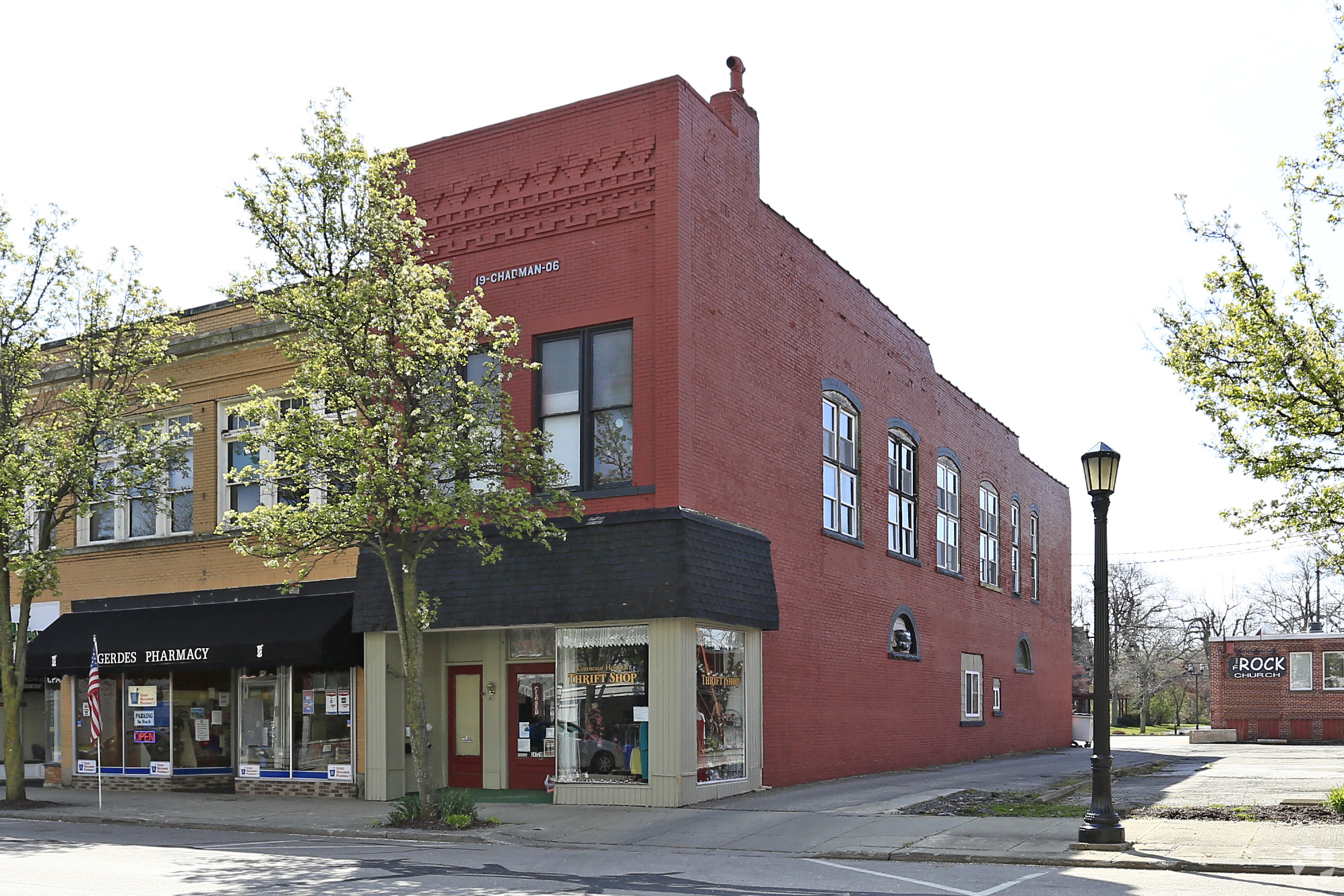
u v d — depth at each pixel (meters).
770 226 22.86
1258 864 12.16
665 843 15.05
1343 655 47.38
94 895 11.03
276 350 23.61
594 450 19.64
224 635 21.97
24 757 26.70
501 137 21.02
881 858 13.57
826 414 25.52
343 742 21.67
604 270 19.78
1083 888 11.19
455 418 16.97
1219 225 16.31
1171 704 99.56
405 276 17.20
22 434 21.88
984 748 34.66
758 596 20.09
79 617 25.34
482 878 12.25
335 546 17.52
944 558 32.88
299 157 17.17
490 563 17.22
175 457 23.12
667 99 19.53
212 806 20.69
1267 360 15.91
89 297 22.25
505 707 21.09
